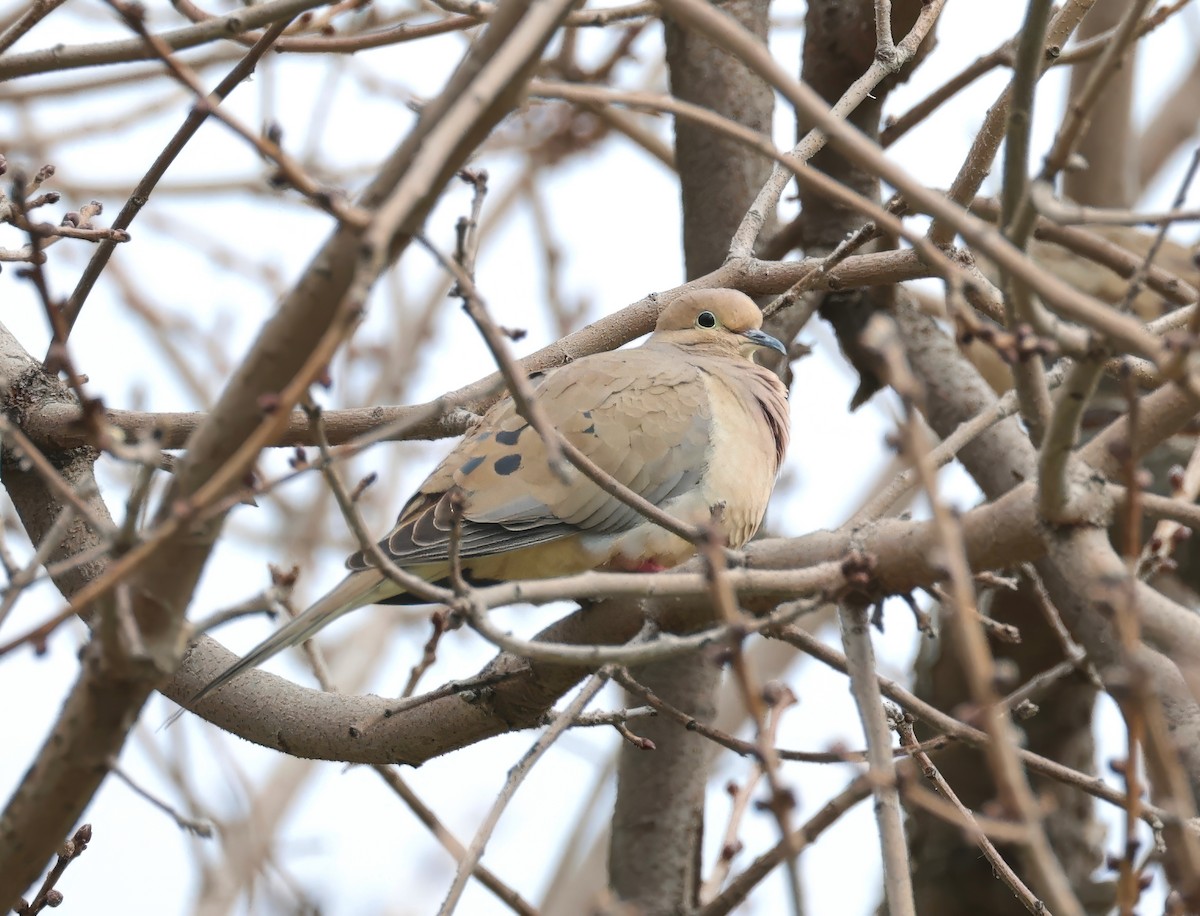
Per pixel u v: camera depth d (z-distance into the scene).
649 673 13.36
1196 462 11.09
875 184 13.86
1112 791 9.08
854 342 13.96
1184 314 9.22
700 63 14.63
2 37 9.00
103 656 6.01
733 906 10.59
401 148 5.80
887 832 7.36
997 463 12.73
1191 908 6.03
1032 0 6.96
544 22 5.47
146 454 5.51
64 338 5.96
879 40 10.85
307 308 5.82
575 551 11.16
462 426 11.33
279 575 9.80
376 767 11.00
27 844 6.48
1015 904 13.16
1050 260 15.37
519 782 8.18
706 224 14.50
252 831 14.02
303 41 10.30
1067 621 7.48
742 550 8.54
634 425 11.23
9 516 13.63
